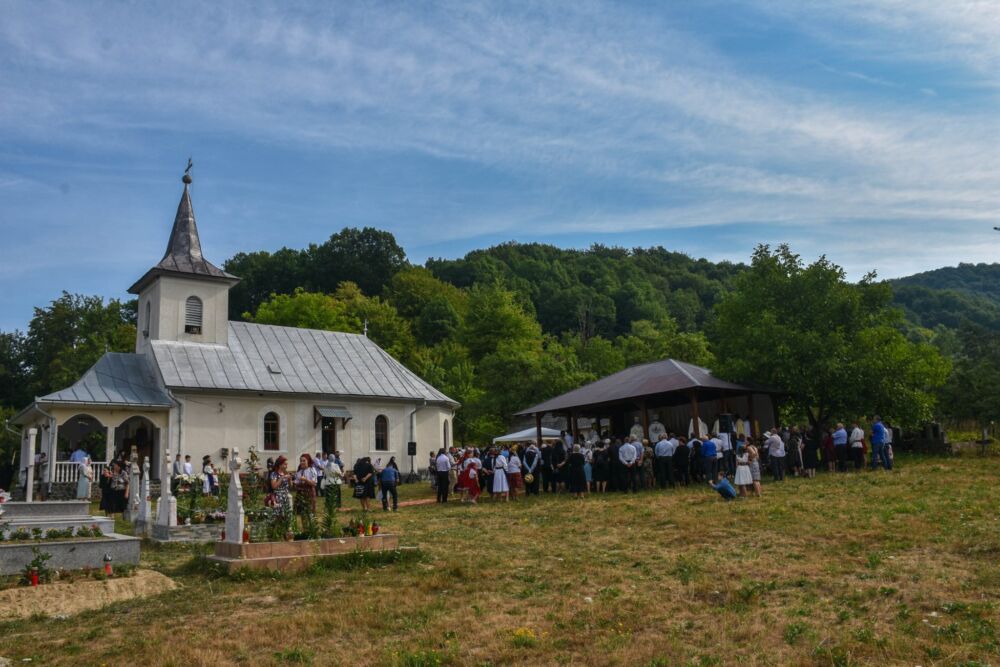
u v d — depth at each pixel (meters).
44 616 11.13
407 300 88.75
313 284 91.38
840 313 33.38
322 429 39.47
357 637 9.67
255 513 18.97
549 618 10.31
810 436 26.16
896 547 13.79
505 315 70.50
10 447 49.91
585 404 30.31
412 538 17.62
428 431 42.53
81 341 66.94
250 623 10.38
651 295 114.44
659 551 14.84
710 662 8.32
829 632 9.25
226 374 37.22
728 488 21.09
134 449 28.52
